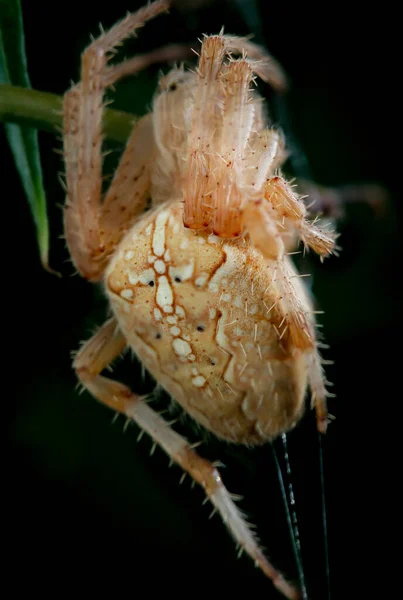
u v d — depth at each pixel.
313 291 0.11
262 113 0.09
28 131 0.09
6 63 0.09
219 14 0.11
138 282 0.08
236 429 0.08
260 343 0.08
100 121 0.09
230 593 0.10
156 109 0.09
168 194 0.09
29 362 0.11
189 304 0.08
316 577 0.10
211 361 0.08
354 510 0.10
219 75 0.08
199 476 0.09
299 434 0.10
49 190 0.10
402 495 0.11
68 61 0.10
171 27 0.11
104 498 0.11
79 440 0.11
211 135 0.08
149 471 0.11
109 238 0.09
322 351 0.11
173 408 0.09
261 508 0.10
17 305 0.11
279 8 0.11
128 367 0.10
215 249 0.08
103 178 0.09
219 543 0.11
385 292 0.11
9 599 0.11
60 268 0.11
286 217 0.08
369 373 0.11
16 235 0.10
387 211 0.11
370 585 0.10
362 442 0.11
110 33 0.09
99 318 0.11
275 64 0.10
